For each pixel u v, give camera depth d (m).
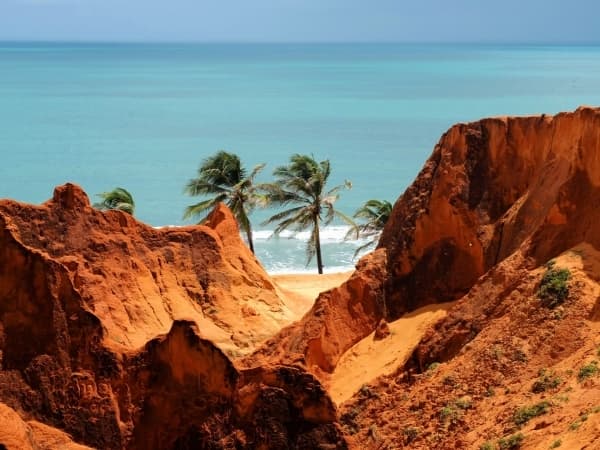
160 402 26.94
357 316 37.97
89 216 44.56
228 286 47.94
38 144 147.00
